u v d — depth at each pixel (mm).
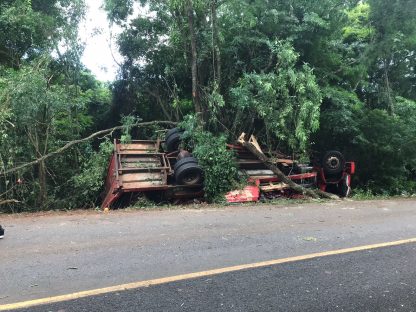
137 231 7320
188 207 10734
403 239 7043
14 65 14414
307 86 12914
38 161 11938
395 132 15438
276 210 10148
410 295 4477
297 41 14164
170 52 15742
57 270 5078
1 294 4297
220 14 14180
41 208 12328
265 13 13797
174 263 5406
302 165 13852
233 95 13195
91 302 4105
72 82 15492
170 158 13148
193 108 15969
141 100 17312
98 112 18297
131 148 12812
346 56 16734
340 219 8961
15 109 11219
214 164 12039
